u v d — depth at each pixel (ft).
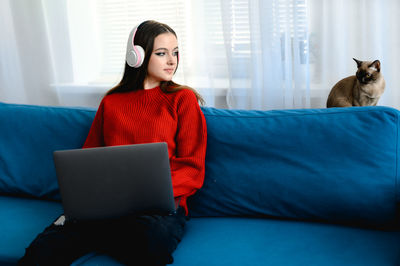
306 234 4.26
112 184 3.93
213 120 4.97
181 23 6.43
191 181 4.64
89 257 4.05
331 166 4.43
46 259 3.77
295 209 4.53
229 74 6.19
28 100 7.45
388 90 5.56
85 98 7.25
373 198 4.27
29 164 5.62
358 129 4.43
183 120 4.91
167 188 3.97
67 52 7.19
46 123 5.65
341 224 4.49
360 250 3.89
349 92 5.19
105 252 4.10
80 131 5.47
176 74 6.64
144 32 5.04
